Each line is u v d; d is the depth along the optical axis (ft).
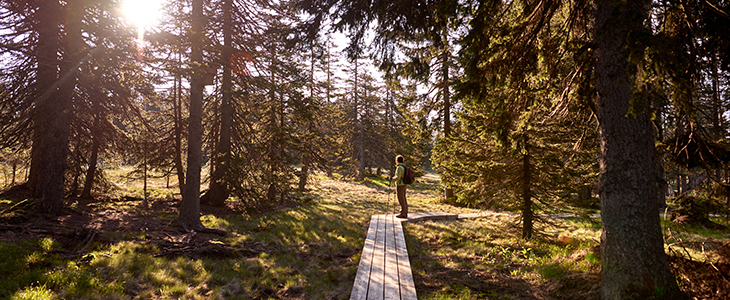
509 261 24.14
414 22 20.27
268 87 42.47
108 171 92.43
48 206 31.27
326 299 17.02
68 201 41.22
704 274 13.30
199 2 32.99
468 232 35.55
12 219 26.32
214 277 19.12
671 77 11.25
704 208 17.44
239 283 18.65
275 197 58.34
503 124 20.49
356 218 43.50
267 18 46.55
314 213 46.47
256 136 52.60
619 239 13.03
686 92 11.05
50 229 25.31
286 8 43.86
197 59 31.96
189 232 28.66
